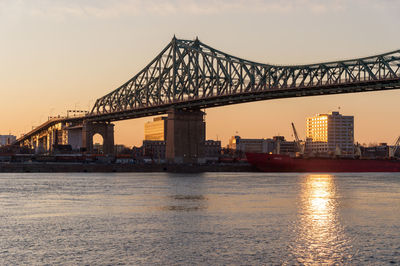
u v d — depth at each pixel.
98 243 60.31
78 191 125.50
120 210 88.06
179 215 82.12
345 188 141.00
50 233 66.19
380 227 71.88
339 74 187.62
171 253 55.72
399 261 53.16
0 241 61.28
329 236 65.00
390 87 178.50
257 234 65.88
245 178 194.75
